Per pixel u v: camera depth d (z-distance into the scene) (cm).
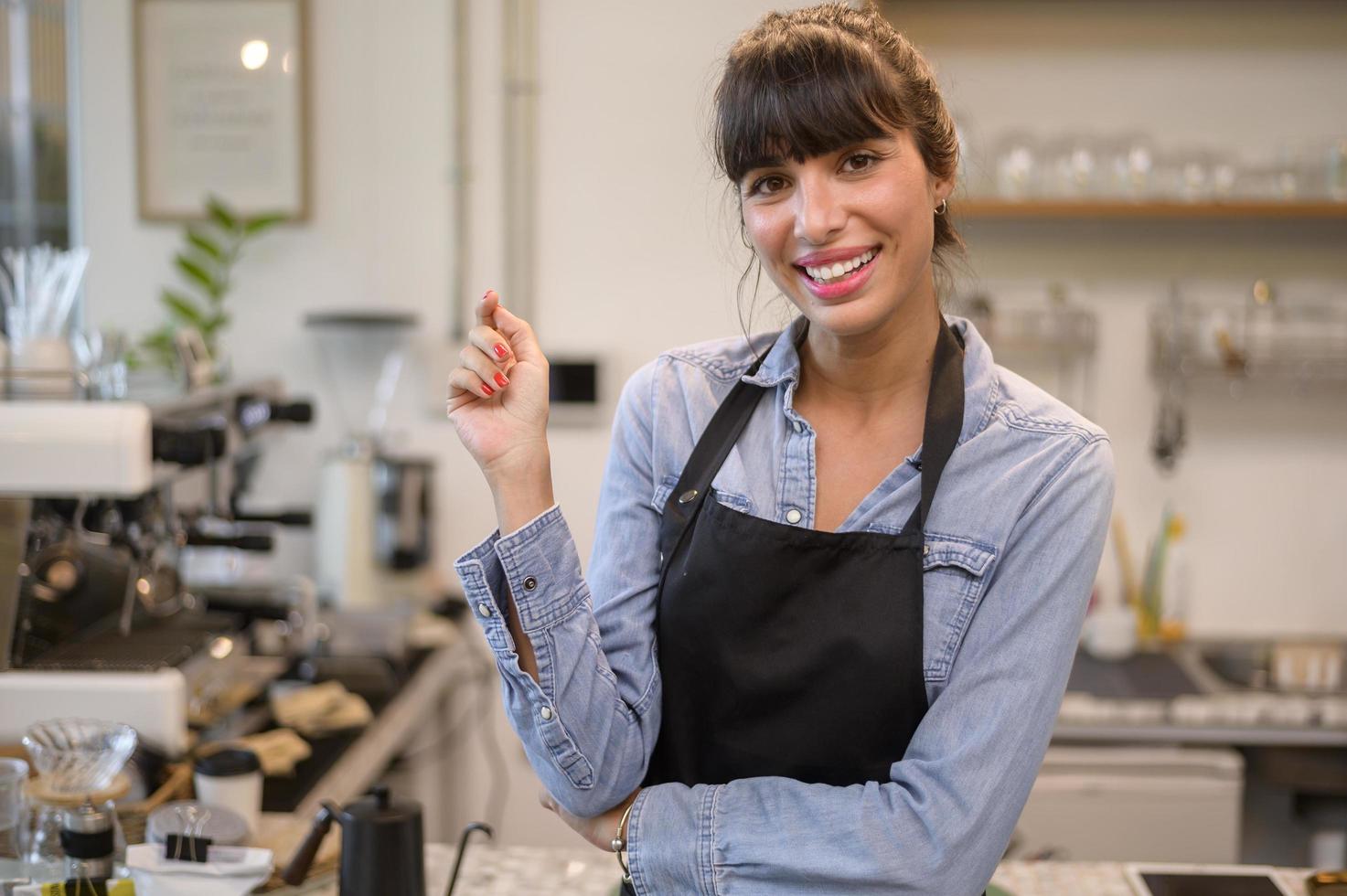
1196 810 259
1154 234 306
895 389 117
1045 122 305
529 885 165
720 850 111
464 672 307
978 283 308
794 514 116
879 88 102
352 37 300
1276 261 305
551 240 304
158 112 300
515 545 109
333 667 258
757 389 122
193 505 232
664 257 302
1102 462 112
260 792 181
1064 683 111
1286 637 310
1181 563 306
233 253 302
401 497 283
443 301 306
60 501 198
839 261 104
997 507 111
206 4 298
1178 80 302
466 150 302
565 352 304
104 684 188
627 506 124
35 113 306
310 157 303
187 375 227
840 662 112
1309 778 265
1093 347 303
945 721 109
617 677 118
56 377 199
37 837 158
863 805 108
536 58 300
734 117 106
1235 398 307
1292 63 300
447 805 308
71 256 218
